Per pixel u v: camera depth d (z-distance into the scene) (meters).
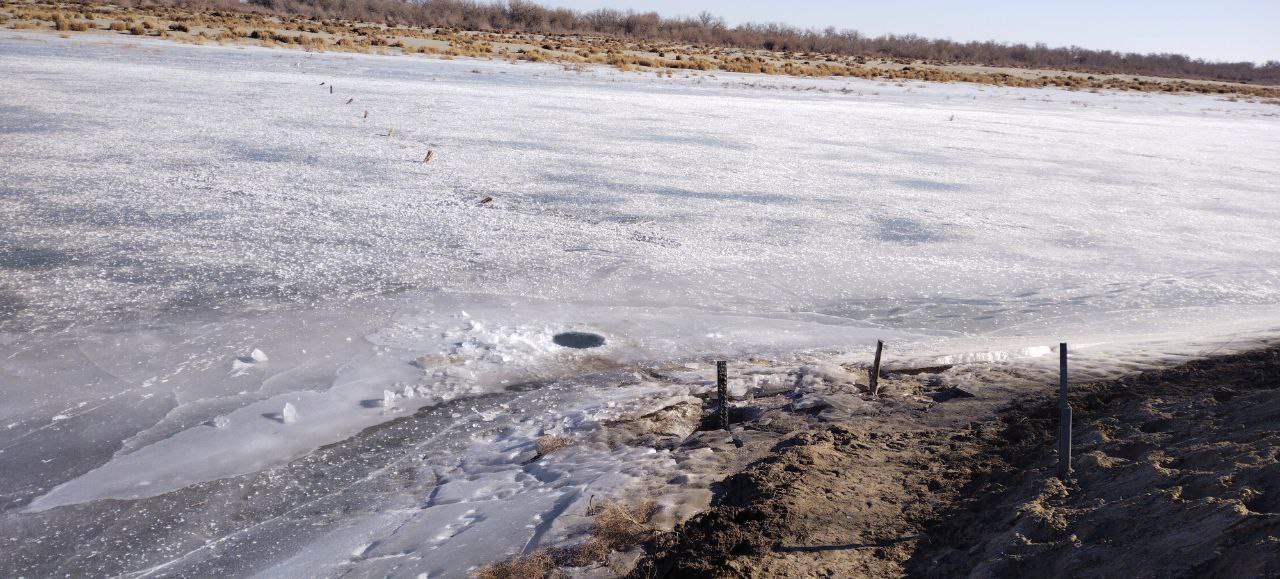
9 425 8.69
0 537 6.96
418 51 63.53
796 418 8.55
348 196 18.58
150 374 9.93
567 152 25.59
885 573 5.48
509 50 72.12
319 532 7.00
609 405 9.16
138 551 6.80
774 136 31.81
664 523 6.32
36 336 10.74
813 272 14.95
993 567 5.22
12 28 54.03
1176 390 8.27
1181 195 24.23
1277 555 4.29
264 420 8.98
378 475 7.97
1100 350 10.33
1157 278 15.31
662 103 41.47
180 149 22.59
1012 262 16.14
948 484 6.71
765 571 5.47
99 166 20.03
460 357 10.71
